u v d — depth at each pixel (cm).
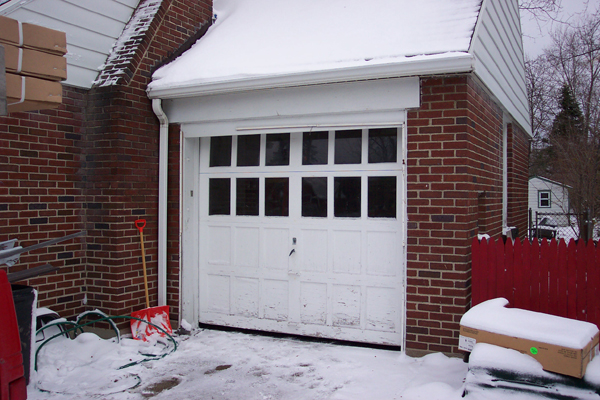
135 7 603
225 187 596
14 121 485
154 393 404
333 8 598
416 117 473
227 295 589
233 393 402
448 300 460
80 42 537
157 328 530
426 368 439
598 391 302
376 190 521
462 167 455
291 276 554
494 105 625
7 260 317
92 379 433
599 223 1541
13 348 237
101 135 544
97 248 545
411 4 541
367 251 521
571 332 323
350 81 486
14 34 306
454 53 436
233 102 550
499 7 617
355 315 524
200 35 672
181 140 582
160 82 561
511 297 437
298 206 555
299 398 390
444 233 461
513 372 323
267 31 602
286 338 551
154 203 583
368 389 401
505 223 783
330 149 542
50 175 519
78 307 546
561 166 1759
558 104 2431
